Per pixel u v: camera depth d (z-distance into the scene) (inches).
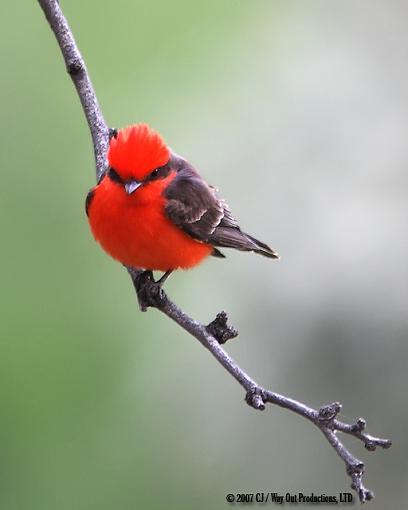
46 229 516.7
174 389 507.2
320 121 527.5
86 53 553.3
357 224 504.1
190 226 371.6
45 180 520.4
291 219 511.5
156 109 548.7
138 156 350.3
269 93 542.0
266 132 530.6
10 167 518.6
